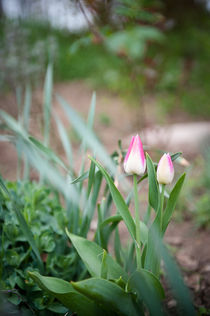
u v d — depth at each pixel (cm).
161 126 168
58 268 67
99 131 195
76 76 307
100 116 212
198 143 145
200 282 83
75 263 68
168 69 270
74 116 72
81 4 93
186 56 280
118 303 52
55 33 300
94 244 58
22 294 62
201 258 94
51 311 62
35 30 281
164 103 229
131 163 49
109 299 51
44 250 65
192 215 116
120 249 69
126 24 110
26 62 191
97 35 104
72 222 69
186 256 95
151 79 200
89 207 64
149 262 53
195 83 266
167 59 277
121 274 57
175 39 287
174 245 100
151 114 212
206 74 270
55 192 78
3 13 236
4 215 66
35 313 61
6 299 58
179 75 265
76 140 180
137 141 49
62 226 69
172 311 72
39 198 73
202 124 192
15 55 191
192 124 194
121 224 112
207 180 125
